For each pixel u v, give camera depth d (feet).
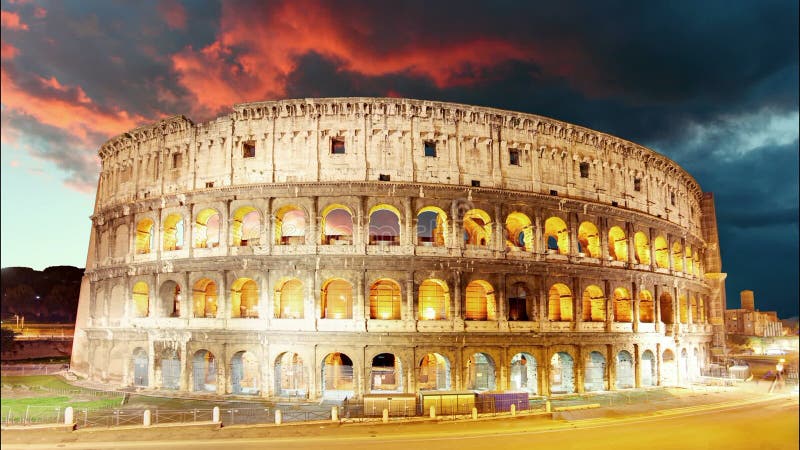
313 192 218.18
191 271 230.68
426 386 230.27
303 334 209.67
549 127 242.99
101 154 280.31
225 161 230.48
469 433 155.22
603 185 255.29
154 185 245.65
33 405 195.42
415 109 224.94
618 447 138.82
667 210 288.92
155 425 157.17
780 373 271.90
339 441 144.87
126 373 240.73
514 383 241.35
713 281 338.95
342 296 225.35
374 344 208.95
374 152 220.84
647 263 271.28
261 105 226.17
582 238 269.23
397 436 151.02
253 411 187.01
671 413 191.62
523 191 229.04
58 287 538.88
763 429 161.99
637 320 256.73
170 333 229.25
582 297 241.14
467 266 219.00
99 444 143.13
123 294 247.50
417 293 214.07
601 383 243.81
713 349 329.31
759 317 448.24
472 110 228.84
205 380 230.48
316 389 207.82
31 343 364.79
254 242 232.73
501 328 220.43
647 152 274.16
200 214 234.58
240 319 219.41
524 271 227.81
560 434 154.10
